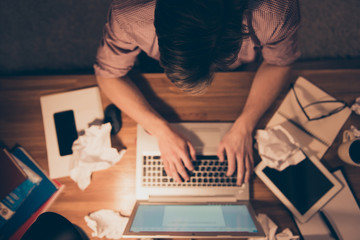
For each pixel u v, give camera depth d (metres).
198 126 0.82
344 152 0.73
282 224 0.76
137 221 0.63
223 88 0.85
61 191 0.80
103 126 0.78
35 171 0.81
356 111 0.81
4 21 1.43
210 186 0.76
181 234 0.58
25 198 0.79
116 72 0.78
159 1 0.40
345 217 0.74
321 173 0.74
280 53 0.72
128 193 0.80
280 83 0.78
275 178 0.77
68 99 0.85
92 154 0.78
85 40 1.42
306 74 0.85
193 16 0.37
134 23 0.59
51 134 0.84
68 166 0.81
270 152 0.76
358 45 1.40
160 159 0.77
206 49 0.42
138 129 0.81
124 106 0.79
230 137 0.77
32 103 0.86
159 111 0.85
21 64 1.40
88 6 1.43
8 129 0.85
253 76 0.85
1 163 0.77
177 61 0.44
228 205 0.73
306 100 0.83
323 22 1.41
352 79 0.84
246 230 0.60
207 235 0.58
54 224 0.62
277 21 0.58
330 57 1.39
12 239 0.76
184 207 0.73
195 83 0.51
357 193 0.77
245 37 0.48
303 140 0.80
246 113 0.79
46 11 1.43
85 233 0.77
